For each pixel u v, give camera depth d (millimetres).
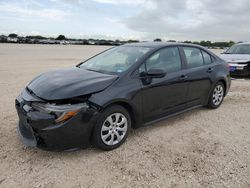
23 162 3535
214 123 5164
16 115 5266
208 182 3168
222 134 4613
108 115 3816
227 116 5605
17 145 3988
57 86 3729
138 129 4781
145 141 4277
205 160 3680
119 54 4863
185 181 3186
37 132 3475
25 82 9047
